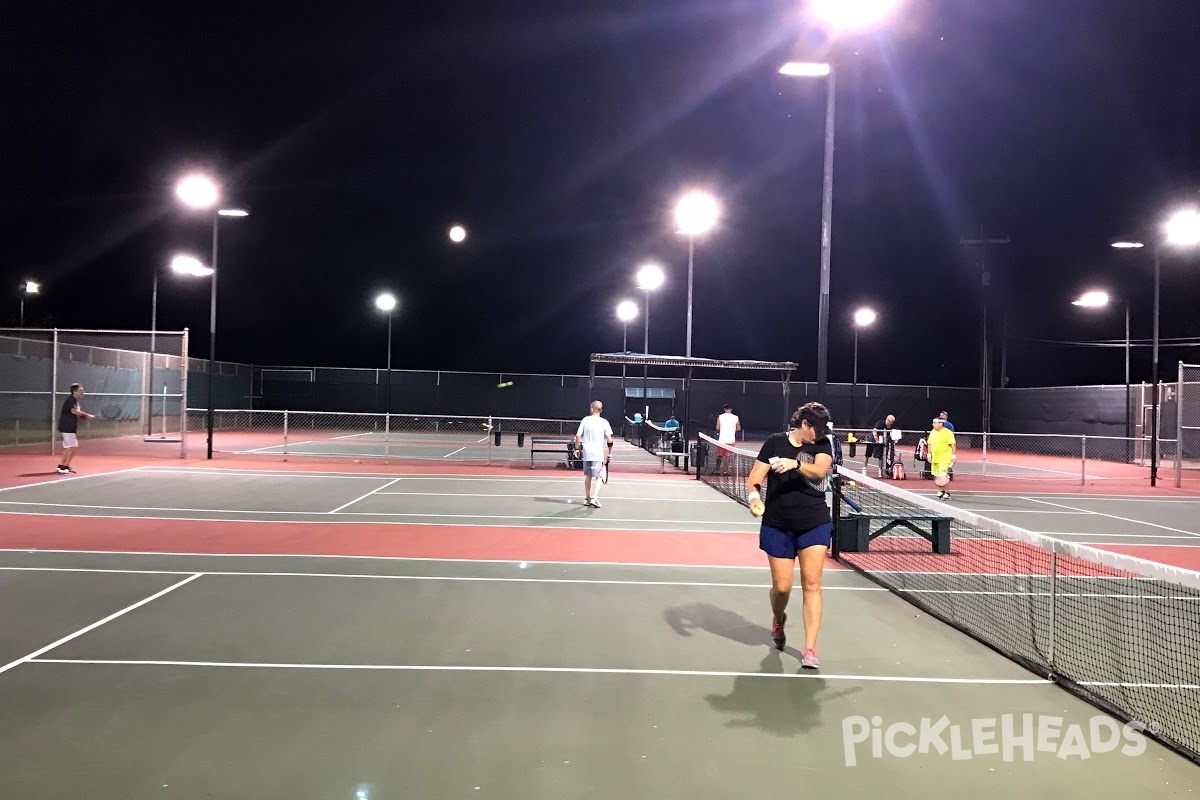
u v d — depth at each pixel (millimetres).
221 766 4203
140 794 3900
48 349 25828
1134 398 32750
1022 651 6375
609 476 21172
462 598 7781
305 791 3955
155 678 5461
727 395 46188
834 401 46188
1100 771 4344
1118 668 6039
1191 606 8000
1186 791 4137
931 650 6391
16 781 4008
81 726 4672
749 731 4770
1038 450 40344
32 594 7621
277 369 45094
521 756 4383
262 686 5352
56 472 18344
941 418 18219
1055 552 6066
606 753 4438
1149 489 21484
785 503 6086
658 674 5723
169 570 8719
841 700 5289
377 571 8906
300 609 7258
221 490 15898
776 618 6336
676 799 3941
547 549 10461
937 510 7746
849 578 9188
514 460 25281
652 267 30562
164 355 32469
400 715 4918
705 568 9422
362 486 17297
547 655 6102
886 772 4281
